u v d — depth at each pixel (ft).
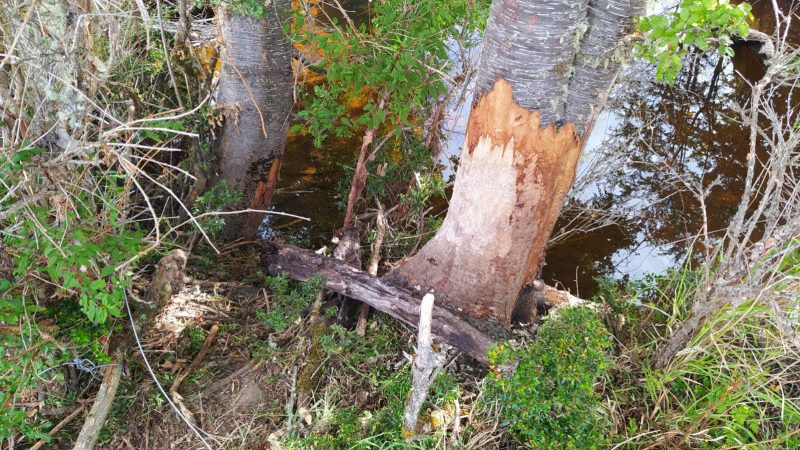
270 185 8.50
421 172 9.56
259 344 6.97
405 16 7.43
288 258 7.81
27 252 5.03
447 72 9.75
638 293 7.68
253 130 7.85
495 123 5.99
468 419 6.18
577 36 5.43
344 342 6.83
